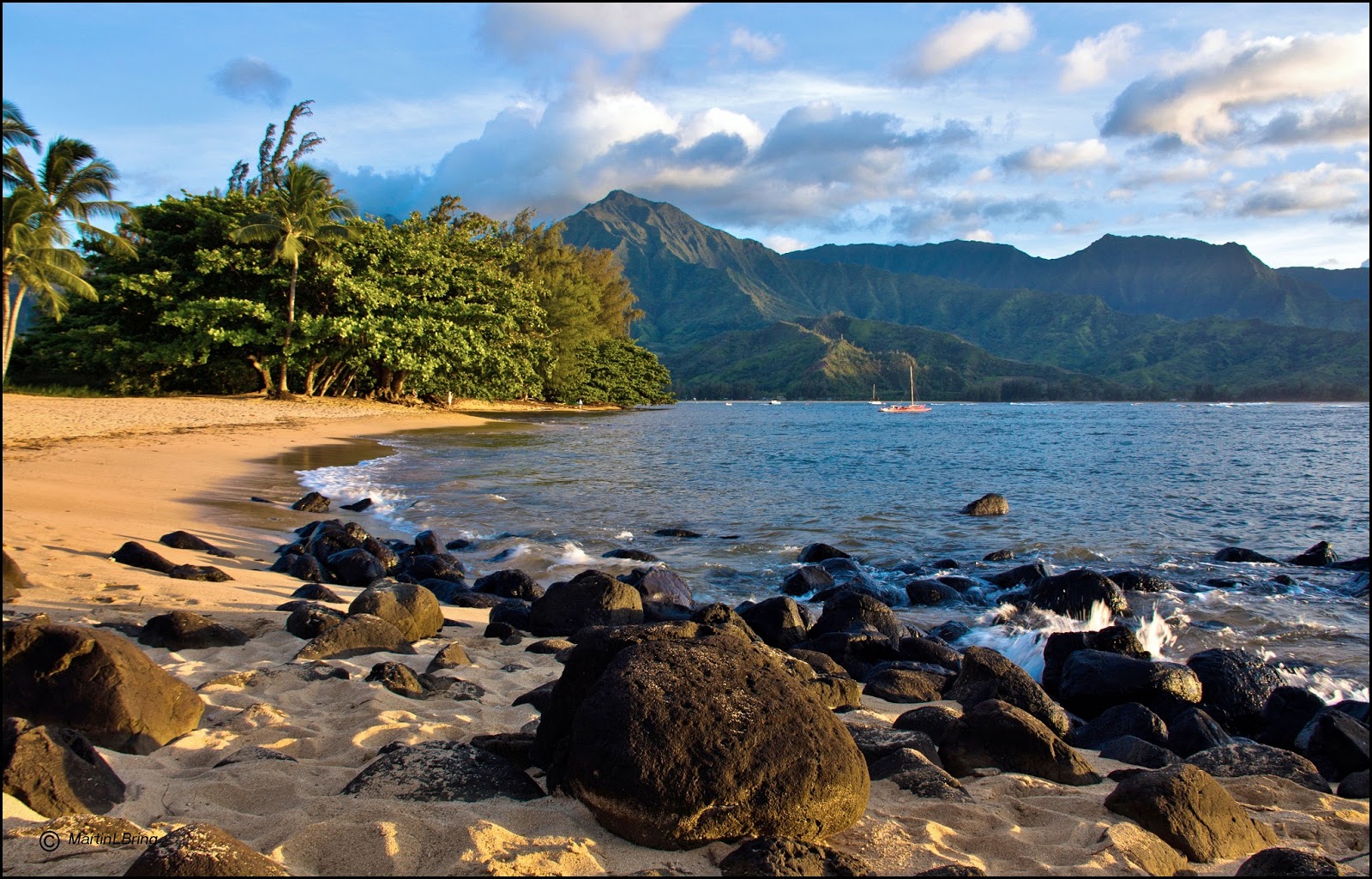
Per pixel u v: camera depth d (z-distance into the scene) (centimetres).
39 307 3947
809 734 325
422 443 2812
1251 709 591
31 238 3216
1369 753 482
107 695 380
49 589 691
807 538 1297
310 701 471
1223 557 1192
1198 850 334
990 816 350
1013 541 1306
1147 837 330
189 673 507
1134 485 2075
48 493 1240
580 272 8119
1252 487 2048
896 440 3897
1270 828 365
